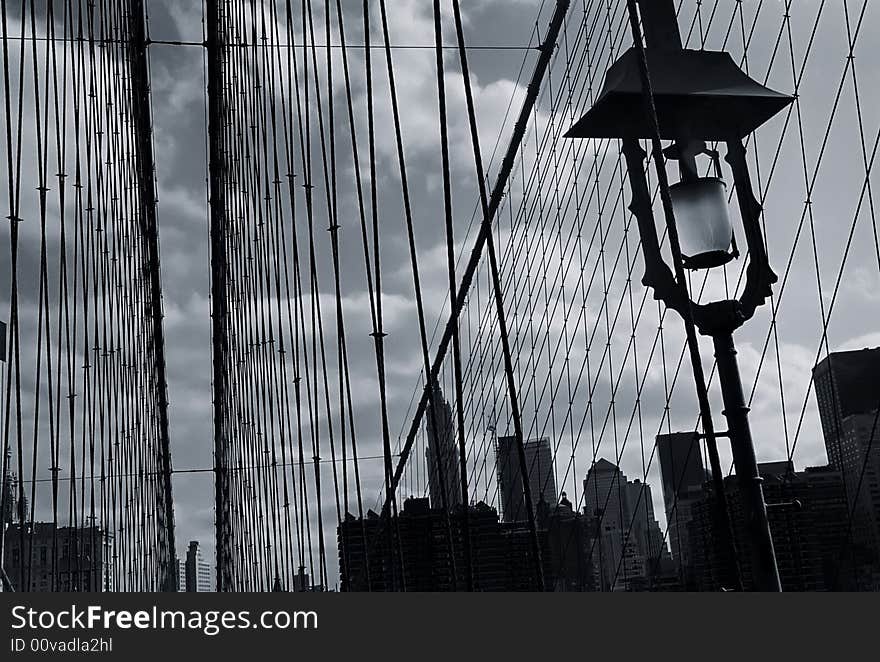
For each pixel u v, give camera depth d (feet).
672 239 5.68
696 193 9.00
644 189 9.19
